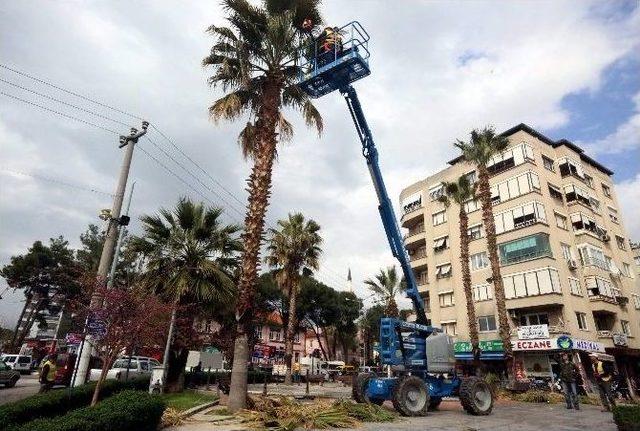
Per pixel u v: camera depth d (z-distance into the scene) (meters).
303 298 45.28
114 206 12.64
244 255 12.12
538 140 35.19
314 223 32.00
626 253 37.94
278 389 23.83
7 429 6.02
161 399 8.70
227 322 22.28
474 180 36.72
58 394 8.77
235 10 14.39
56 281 40.38
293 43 14.77
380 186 16.73
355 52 15.41
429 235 40.12
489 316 32.53
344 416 10.20
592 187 38.12
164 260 16.78
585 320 29.58
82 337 10.41
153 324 11.35
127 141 13.80
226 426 9.20
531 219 31.30
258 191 12.62
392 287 38.97
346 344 60.09
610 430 9.59
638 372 32.59
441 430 9.41
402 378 12.85
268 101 13.84
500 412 13.95
